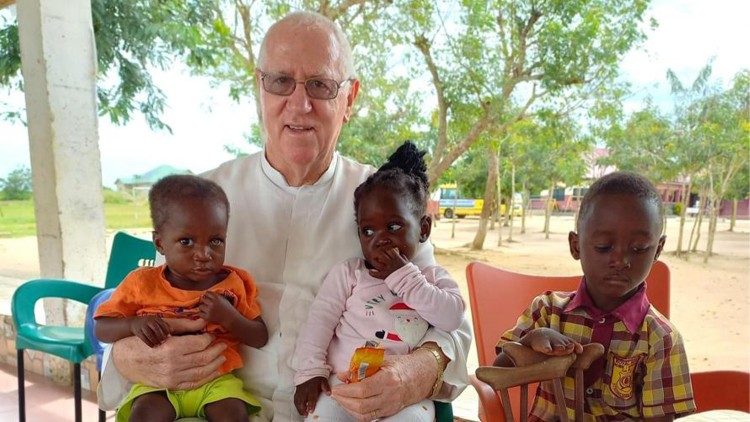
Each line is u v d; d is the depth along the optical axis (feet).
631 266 5.54
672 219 47.32
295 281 7.15
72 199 14.21
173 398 6.13
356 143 31.65
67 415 12.88
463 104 29.66
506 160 46.52
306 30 6.84
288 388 6.83
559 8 26.89
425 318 6.38
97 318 6.43
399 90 30.94
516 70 29.12
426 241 7.16
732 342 18.88
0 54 22.58
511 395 7.82
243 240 7.30
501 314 8.04
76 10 13.99
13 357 15.97
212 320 6.24
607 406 5.97
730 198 31.42
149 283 6.49
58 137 13.87
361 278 6.74
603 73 27.89
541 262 38.06
